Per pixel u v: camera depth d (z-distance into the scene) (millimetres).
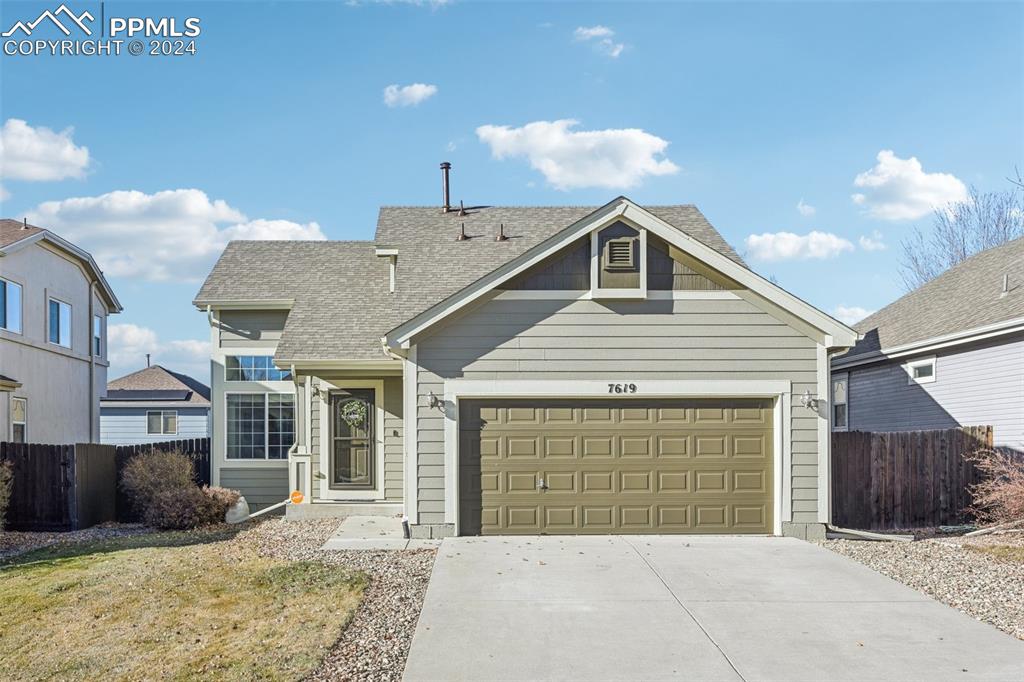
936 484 14625
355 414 15695
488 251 18156
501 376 12594
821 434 12641
